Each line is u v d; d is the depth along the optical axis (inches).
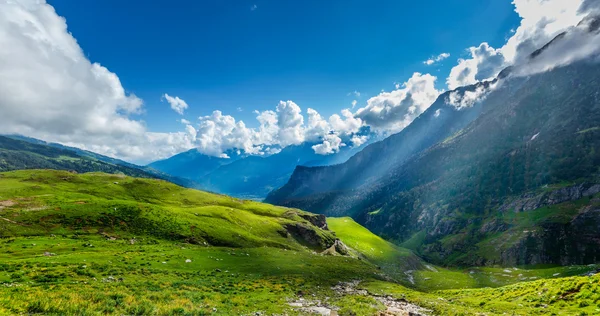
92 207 3511.3
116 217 3442.4
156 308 1058.1
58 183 5866.1
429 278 5477.4
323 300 1825.8
